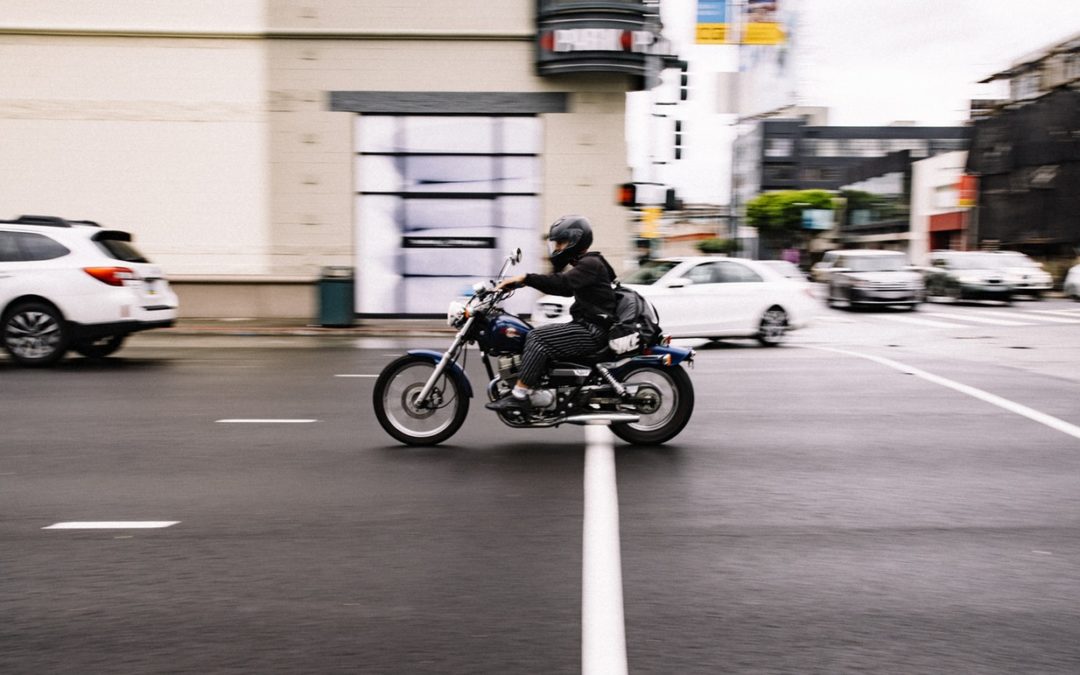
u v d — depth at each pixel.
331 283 17.83
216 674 3.21
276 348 14.74
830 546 4.59
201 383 10.45
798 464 6.42
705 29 23.33
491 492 5.65
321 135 19.22
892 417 8.32
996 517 5.11
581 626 3.61
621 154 19.20
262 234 19.38
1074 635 3.54
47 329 11.66
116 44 19.03
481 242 19.42
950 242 60.56
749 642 3.46
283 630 3.57
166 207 19.31
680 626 3.61
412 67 19.09
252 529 4.89
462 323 6.87
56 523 5.00
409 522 5.02
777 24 24.45
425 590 3.99
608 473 6.15
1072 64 44.22
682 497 5.53
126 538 4.73
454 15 18.95
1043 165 45.62
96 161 19.20
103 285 11.66
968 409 8.75
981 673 3.22
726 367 12.18
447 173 19.34
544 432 7.62
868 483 5.88
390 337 16.92
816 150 97.88
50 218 12.09
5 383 10.39
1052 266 43.00
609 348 6.80
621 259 19.30
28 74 19.03
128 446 7.02
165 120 19.17
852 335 17.97
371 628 3.59
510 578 4.14
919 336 17.64
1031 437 7.40
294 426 7.86
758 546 4.59
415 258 19.47
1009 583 4.08
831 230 81.50
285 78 19.12
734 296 15.37
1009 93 49.84
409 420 7.14
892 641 3.47
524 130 19.23
